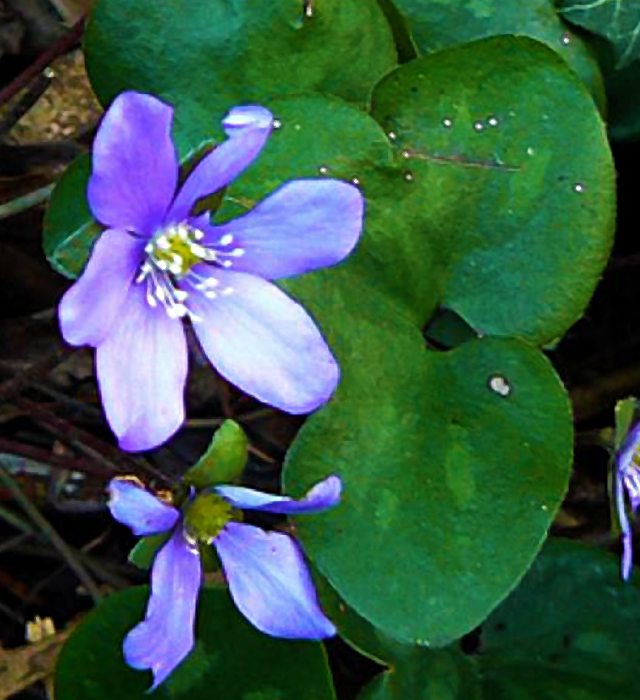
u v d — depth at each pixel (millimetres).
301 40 235
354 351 226
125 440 209
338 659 253
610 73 249
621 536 240
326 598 229
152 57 235
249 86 236
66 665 226
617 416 230
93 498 260
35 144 263
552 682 239
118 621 228
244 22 234
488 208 233
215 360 216
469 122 233
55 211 234
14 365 262
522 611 242
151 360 212
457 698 235
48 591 258
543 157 233
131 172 203
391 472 225
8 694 246
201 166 205
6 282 260
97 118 264
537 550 223
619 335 271
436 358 230
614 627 240
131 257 210
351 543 223
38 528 257
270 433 263
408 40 242
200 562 218
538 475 225
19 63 266
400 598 222
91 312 201
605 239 233
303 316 216
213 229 214
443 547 223
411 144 232
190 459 261
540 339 235
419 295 232
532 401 226
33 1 263
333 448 224
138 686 228
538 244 233
